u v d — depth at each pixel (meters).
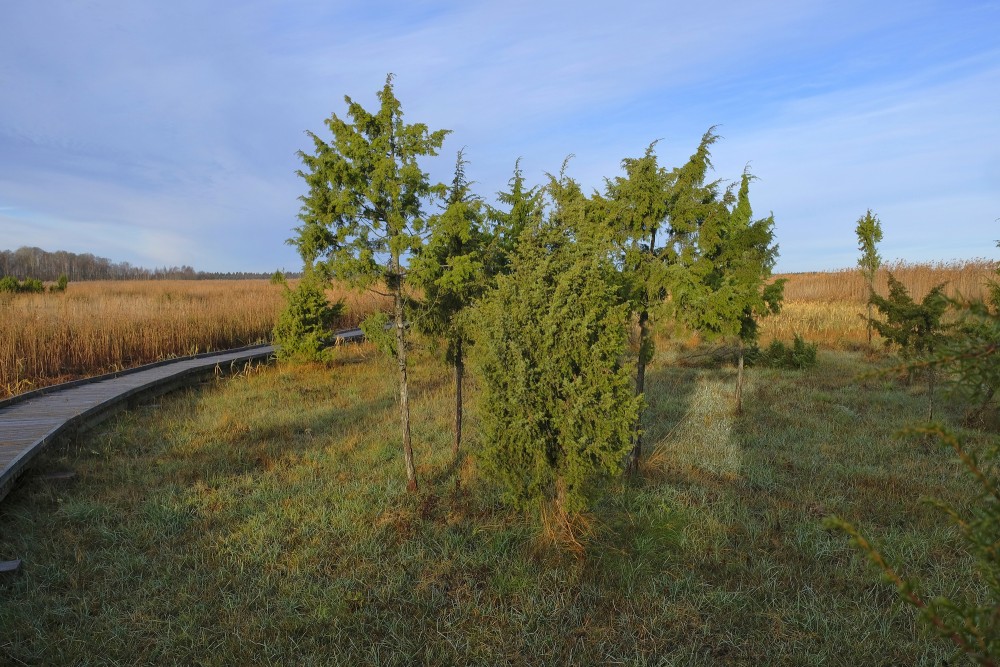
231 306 23.25
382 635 4.23
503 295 5.48
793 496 6.61
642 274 7.17
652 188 7.02
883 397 11.76
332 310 15.96
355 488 6.83
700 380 14.16
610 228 6.93
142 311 18.70
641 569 5.03
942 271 32.34
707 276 8.55
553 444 5.30
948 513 1.93
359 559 5.23
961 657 3.81
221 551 5.31
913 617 4.32
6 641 4.04
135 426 9.67
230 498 6.54
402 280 6.78
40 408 9.67
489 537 5.57
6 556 5.17
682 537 5.53
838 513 6.14
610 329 5.23
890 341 10.78
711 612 4.48
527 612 4.45
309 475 7.31
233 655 3.96
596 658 3.97
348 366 16.34
